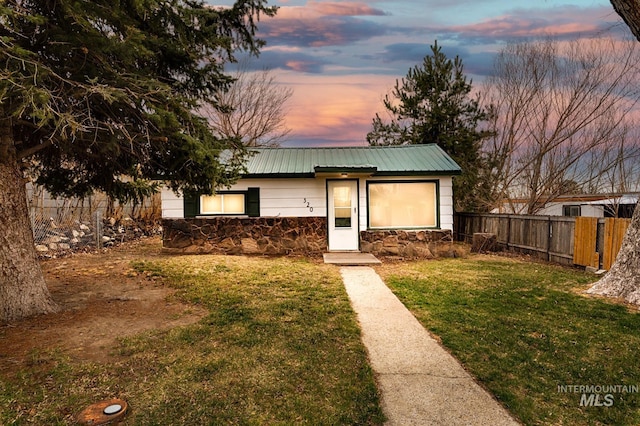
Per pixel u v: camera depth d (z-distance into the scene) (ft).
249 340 12.79
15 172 14.49
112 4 12.38
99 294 18.39
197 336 13.02
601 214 47.29
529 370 10.97
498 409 9.04
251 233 33.19
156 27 14.98
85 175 18.94
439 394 9.71
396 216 33.68
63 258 28.68
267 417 8.54
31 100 10.12
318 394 9.57
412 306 17.40
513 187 50.34
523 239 33.17
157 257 29.81
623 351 12.06
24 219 14.76
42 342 12.12
